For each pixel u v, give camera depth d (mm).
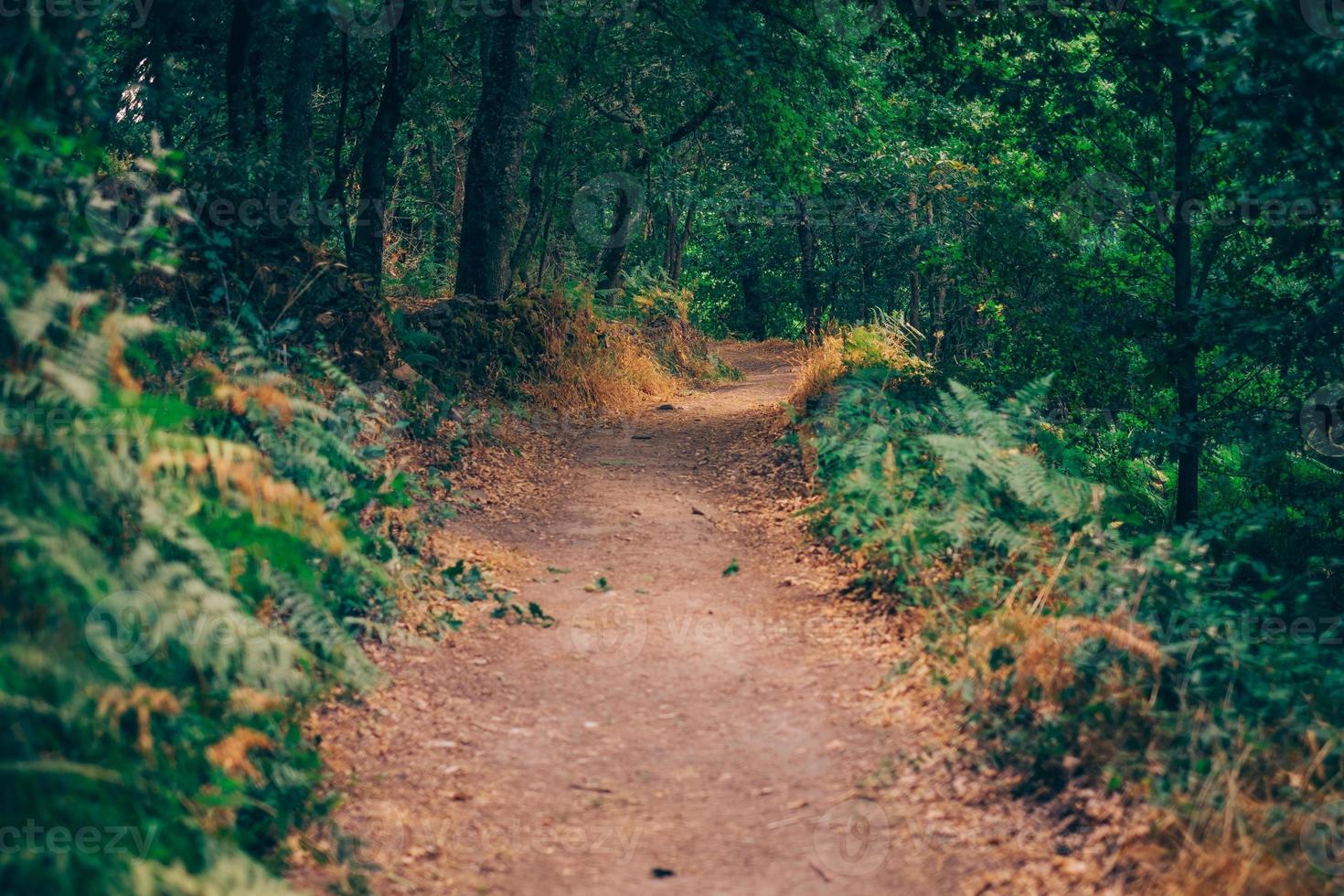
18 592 3809
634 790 5238
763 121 17156
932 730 5496
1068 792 4734
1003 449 7898
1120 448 13742
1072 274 13695
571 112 20828
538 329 14680
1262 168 8719
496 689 6293
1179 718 5066
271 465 5629
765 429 12938
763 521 9664
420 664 6449
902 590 7066
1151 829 4344
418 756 5438
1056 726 5137
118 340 4609
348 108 18109
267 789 4590
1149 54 11383
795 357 23688
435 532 8594
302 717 5379
